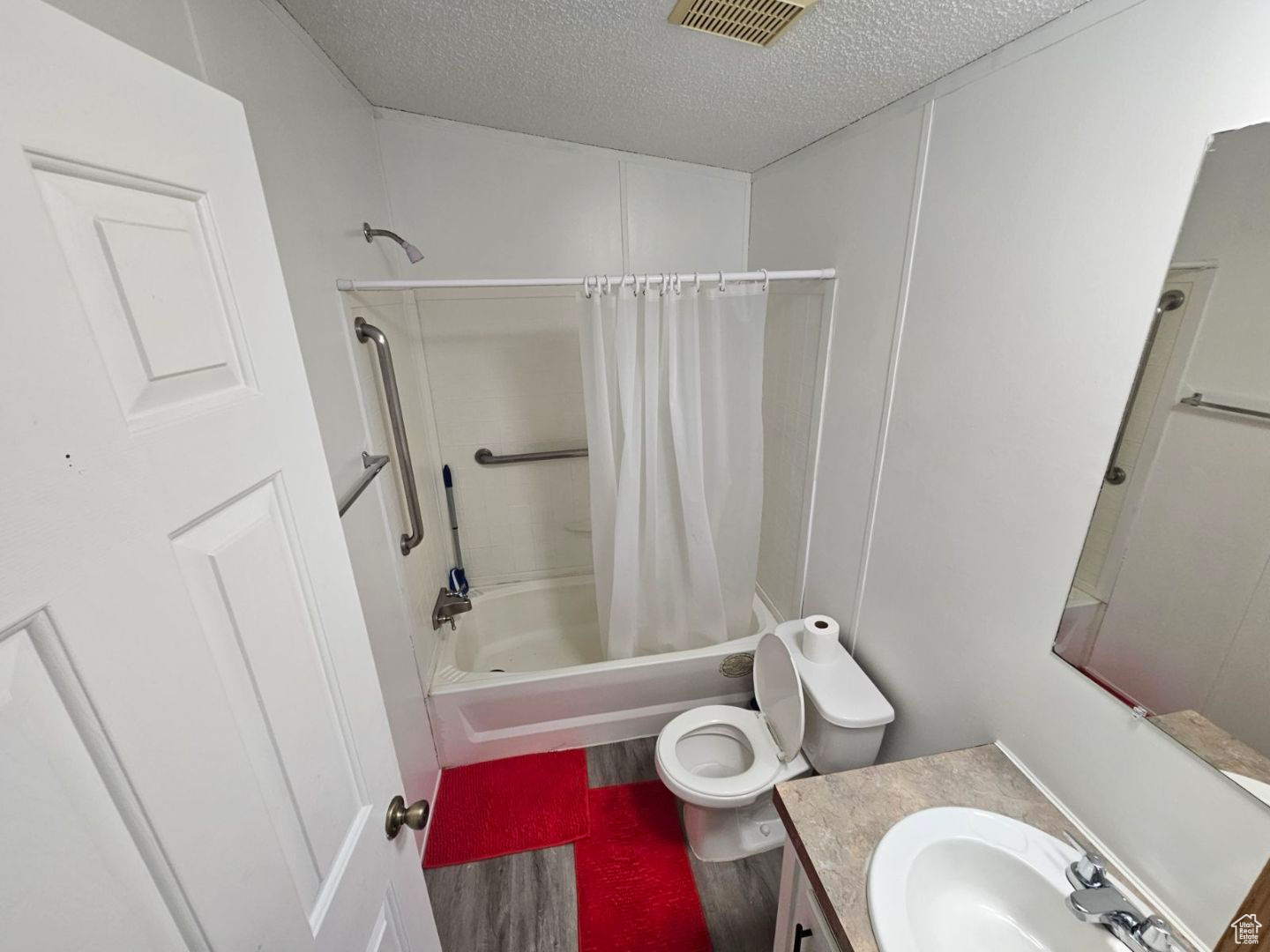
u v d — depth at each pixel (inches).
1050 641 39.7
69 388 14.4
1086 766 37.6
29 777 13.1
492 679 76.2
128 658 15.8
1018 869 34.1
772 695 67.6
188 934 17.7
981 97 42.1
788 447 79.0
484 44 50.8
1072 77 34.9
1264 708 27.4
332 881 26.7
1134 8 30.8
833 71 47.8
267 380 23.7
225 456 20.6
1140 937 29.5
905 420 54.2
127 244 16.7
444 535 96.7
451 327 87.8
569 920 59.4
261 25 41.8
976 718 48.1
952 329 47.1
